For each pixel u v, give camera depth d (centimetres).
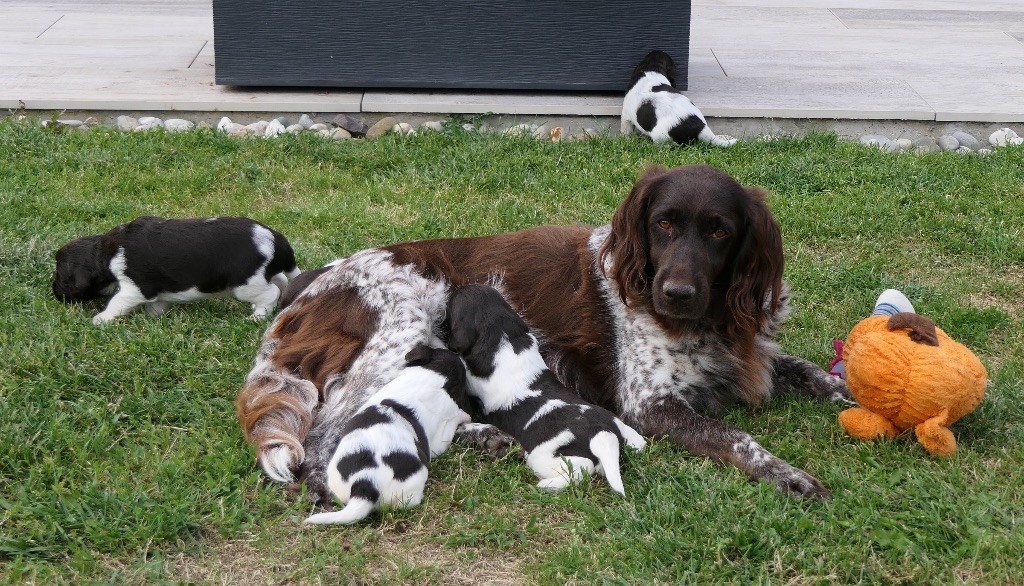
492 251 565
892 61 1193
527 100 1014
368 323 527
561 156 925
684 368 514
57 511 412
